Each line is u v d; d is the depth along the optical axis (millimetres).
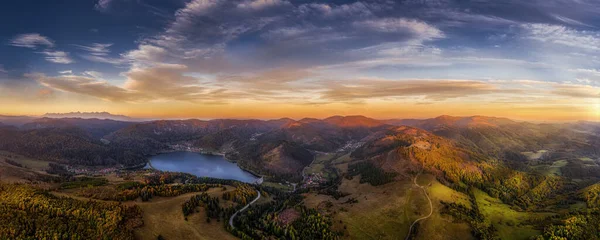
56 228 175750
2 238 158375
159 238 198625
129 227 198375
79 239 172625
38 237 166500
